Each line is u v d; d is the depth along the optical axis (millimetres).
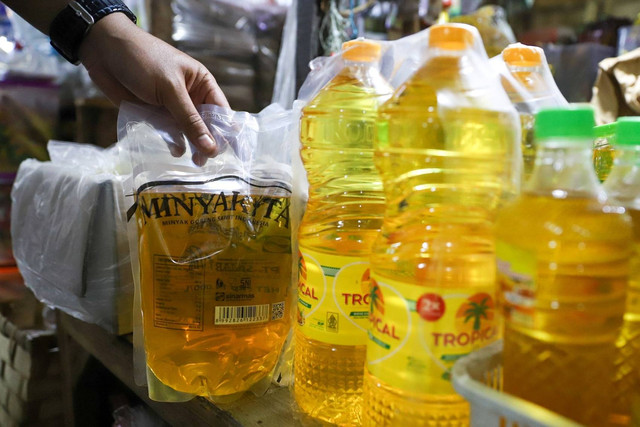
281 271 655
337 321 549
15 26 1885
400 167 526
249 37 1975
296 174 711
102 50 780
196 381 631
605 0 1759
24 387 1147
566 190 397
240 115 727
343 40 1275
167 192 622
